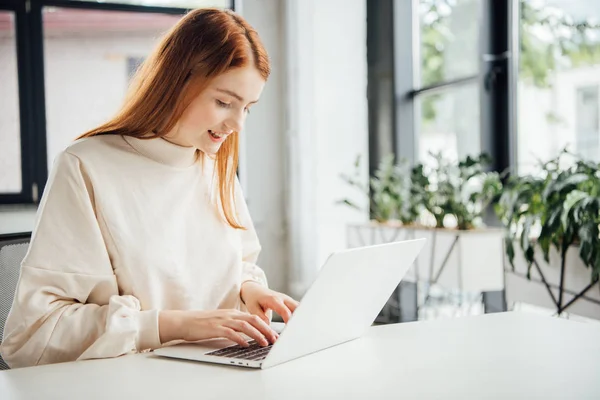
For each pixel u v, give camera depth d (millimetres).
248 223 1414
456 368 889
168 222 1215
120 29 3881
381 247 993
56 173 1121
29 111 3715
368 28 3805
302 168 3742
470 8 3113
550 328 1144
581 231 1858
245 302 1284
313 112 3717
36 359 1016
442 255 2545
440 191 2742
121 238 1151
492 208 2947
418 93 3598
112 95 3904
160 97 1182
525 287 2170
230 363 918
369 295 1046
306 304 883
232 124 1158
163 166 1225
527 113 2795
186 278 1236
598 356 950
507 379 836
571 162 2512
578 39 2465
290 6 3748
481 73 2979
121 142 1202
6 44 3670
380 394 775
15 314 1042
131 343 1011
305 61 3721
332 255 871
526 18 2781
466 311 3121
